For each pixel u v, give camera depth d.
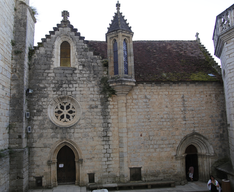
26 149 11.81
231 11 11.23
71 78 13.27
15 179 11.03
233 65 11.54
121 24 13.48
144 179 13.11
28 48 12.94
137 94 13.67
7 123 11.15
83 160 12.76
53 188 12.34
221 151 13.93
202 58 16.86
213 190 11.33
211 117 14.11
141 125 13.48
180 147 13.63
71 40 13.68
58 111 13.20
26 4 12.74
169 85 14.02
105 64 13.61
